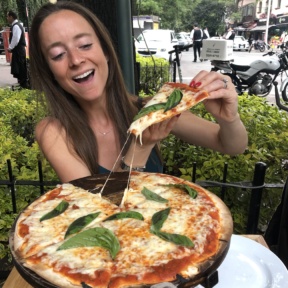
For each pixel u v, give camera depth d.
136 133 1.38
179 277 0.97
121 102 1.92
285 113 3.49
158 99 1.50
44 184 2.24
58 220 1.27
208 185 2.12
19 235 1.20
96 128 1.91
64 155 1.78
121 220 1.25
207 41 8.89
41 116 2.04
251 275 1.26
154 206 1.33
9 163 2.22
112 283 0.96
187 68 15.13
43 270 1.03
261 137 2.89
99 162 1.87
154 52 13.05
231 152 1.90
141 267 1.02
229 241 1.13
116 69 1.88
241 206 2.54
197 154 2.73
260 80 8.80
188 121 2.00
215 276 1.03
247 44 27.45
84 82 1.67
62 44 1.60
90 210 1.33
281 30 38.66
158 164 2.02
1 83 11.42
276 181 2.60
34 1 4.75
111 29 3.16
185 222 1.22
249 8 48.31
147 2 29.80
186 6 37.78
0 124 3.69
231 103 1.61
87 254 1.08
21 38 9.09
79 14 1.69
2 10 11.18
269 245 1.98
